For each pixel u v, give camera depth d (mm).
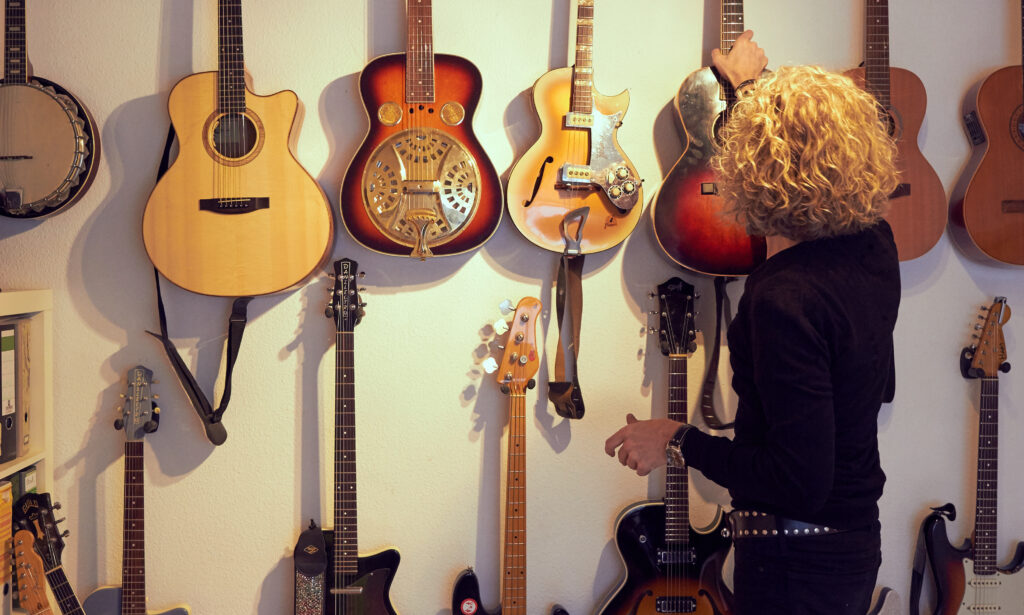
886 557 2154
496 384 2021
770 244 1890
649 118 2014
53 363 1927
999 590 2102
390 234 1843
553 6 1970
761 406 1317
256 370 1963
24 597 1733
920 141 2088
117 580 1968
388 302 1980
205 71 1904
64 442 1938
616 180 1866
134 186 1916
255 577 1998
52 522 1763
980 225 2016
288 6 1913
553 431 2047
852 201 1213
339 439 1877
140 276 1932
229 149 1821
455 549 2039
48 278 1916
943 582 2082
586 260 2018
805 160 1196
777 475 1192
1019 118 2020
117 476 1956
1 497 1714
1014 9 2086
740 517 1377
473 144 1856
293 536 1999
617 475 2070
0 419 1731
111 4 1885
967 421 2152
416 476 2018
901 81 1973
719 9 2008
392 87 1835
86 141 1838
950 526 2168
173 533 1976
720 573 1968
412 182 1831
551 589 2072
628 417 1657
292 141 1849
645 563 1970
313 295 1960
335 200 1952
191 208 1818
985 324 2074
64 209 1849
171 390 1952
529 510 2055
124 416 1854
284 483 1989
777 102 1252
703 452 1363
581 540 2070
